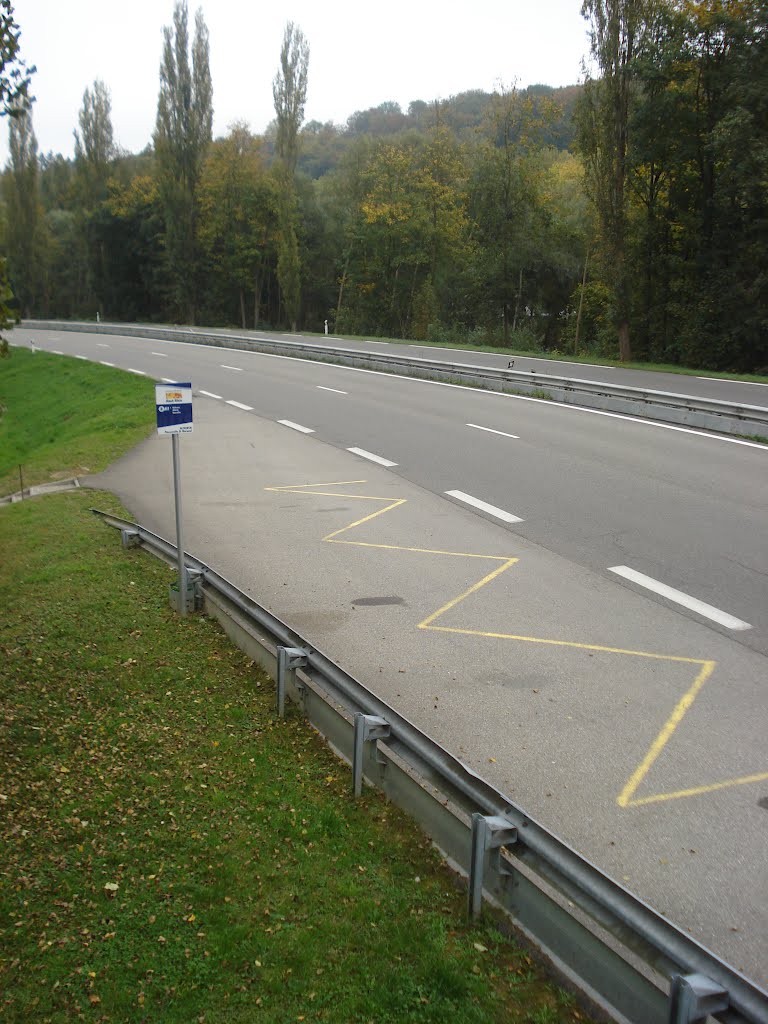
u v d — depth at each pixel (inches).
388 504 598.9
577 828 240.8
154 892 210.8
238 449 804.0
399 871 218.1
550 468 685.3
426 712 307.0
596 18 1542.8
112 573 469.1
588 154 1625.2
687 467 671.8
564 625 385.4
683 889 216.1
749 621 386.6
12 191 3230.8
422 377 1257.4
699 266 1736.0
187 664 359.3
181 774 270.5
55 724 303.6
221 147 3016.7
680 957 152.4
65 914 202.1
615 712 306.2
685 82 1589.6
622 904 166.1
